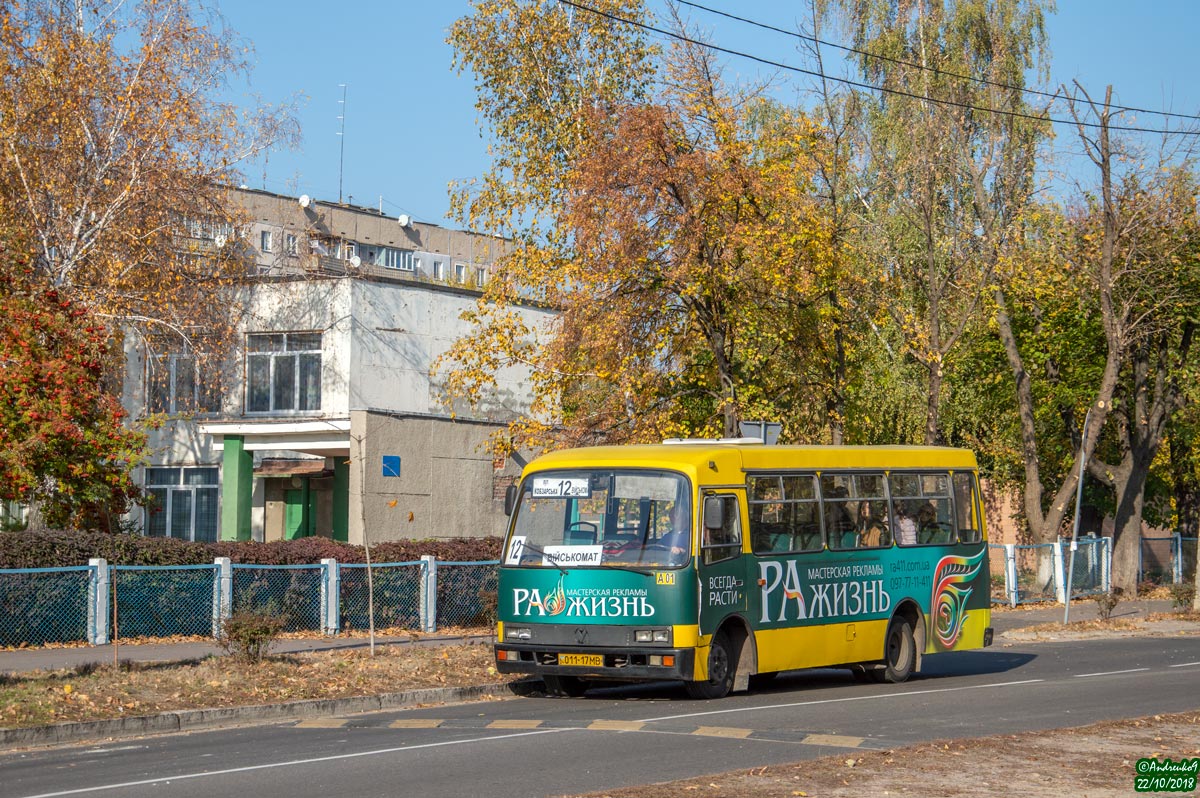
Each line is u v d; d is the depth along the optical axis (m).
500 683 17.77
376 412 32.25
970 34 39.75
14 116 29.03
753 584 17.00
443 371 35.62
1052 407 43.69
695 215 27.34
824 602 18.08
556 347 28.91
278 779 10.62
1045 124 36.62
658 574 15.93
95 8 30.39
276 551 22.72
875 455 19.48
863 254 32.53
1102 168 34.69
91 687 15.11
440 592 24.45
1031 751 11.24
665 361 29.55
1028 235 40.41
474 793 9.84
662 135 27.52
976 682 18.98
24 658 17.98
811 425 31.78
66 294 27.66
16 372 17.72
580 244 27.91
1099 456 48.03
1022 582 41.84
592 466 16.73
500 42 35.84
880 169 34.19
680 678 15.77
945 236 37.41
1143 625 30.81
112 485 19.58
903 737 12.66
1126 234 36.53
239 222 33.03
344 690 16.44
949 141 33.62
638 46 36.03
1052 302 41.12
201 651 19.14
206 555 21.97
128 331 33.00
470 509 34.81
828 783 9.80
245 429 33.72
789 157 28.91
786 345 30.77
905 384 42.19
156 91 30.09
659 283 28.00
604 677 16.14
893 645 19.30
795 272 27.83
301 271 46.50
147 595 20.80
